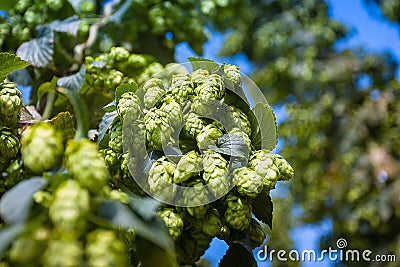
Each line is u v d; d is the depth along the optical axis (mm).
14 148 663
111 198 551
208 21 1146
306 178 2469
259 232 706
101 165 528
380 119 2236
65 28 946
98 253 491
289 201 2641
